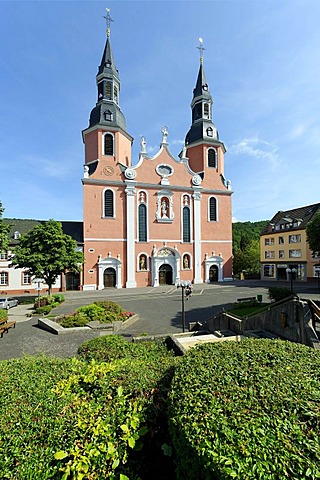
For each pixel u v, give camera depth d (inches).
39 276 1077.1
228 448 83.7
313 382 117.8
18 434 109.0
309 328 339.0
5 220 1744.6
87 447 111.6
